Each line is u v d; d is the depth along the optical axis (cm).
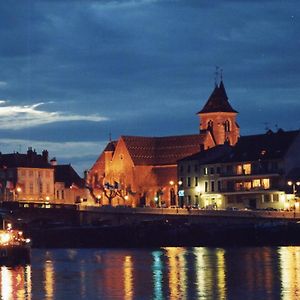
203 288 14675
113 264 18575
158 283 15362
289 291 14238
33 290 14812
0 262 18425
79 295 14238
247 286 14788
